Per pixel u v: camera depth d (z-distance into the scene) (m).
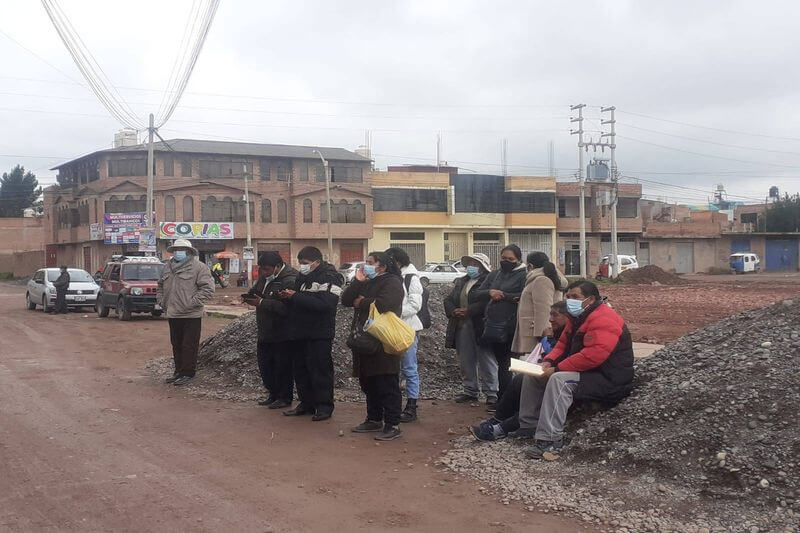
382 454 6.95
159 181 52.88
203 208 53.78
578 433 6.58
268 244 56.22
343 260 58.28
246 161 55.31
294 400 9.64
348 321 11.16
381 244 59.41
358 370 7.60
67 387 10.55
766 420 5.71
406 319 8.23
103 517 5.20
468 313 8.85
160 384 10.82
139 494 5.71
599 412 6.81
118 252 53.25
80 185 57.53
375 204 58.91
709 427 5.83
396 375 7.54
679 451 5.73
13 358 13.77
